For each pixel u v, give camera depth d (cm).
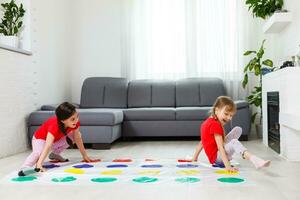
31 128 396
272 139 361
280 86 317
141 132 455
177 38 547
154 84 528
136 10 551
